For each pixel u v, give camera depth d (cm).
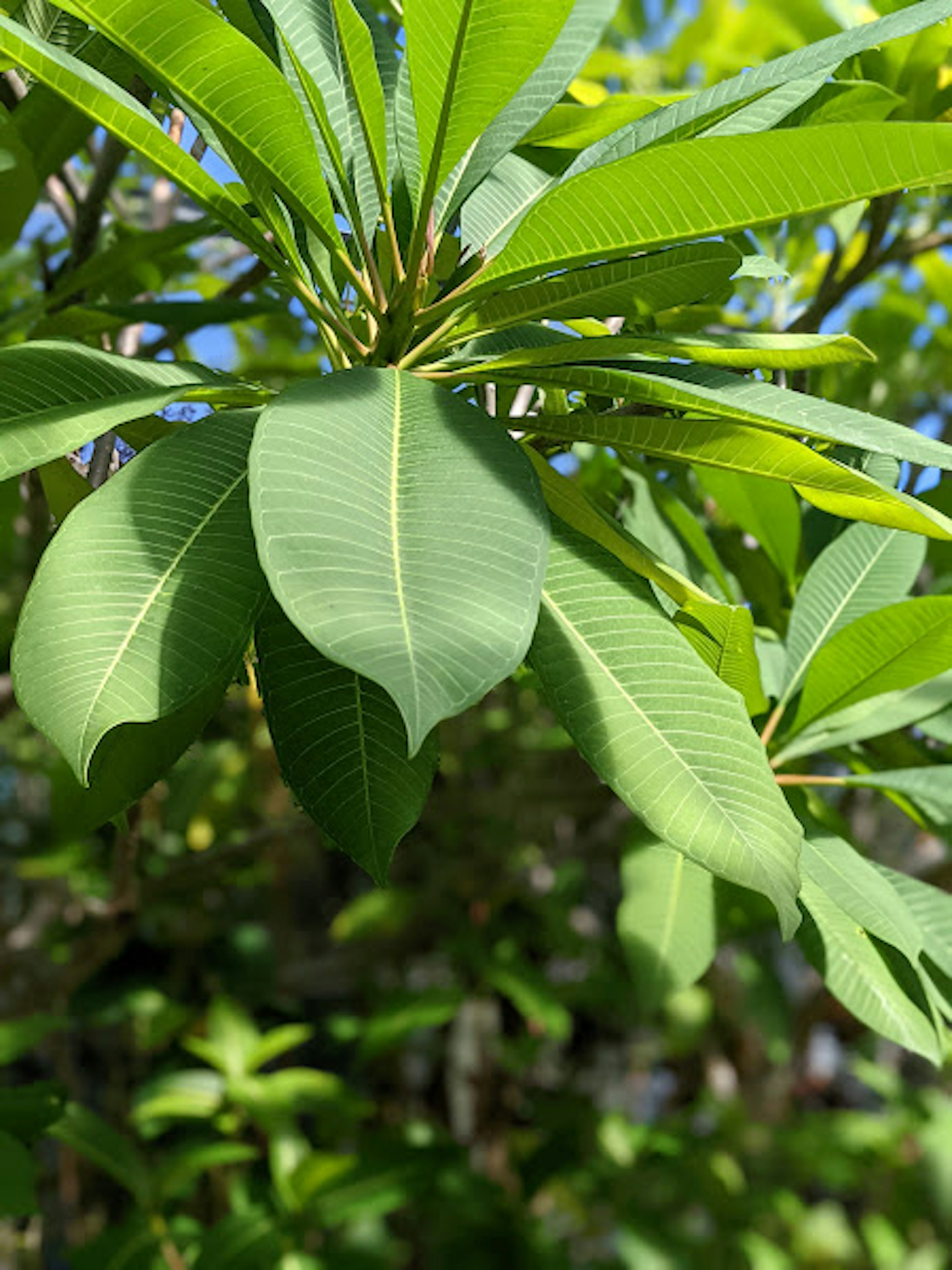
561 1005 171
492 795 157
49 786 172
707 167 39
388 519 34
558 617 45
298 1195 130
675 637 45
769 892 40
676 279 49
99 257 78
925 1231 184
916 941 58
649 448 47
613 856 151
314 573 32
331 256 55
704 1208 172
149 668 37
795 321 86
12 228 74
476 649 31
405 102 54
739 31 98
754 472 46
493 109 43
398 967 200
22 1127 93
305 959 191
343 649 30
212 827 160
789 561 80
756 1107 183
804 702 70
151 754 48
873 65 78
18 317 77
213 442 43
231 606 39
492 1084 187
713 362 47
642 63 105
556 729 157
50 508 57
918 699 74
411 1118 208
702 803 41
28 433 40
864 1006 59
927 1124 174
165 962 175
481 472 36
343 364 51
